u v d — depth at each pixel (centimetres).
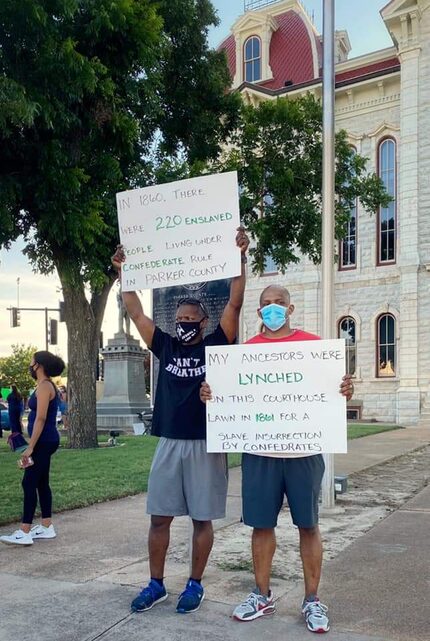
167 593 431
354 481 945
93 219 1131
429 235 2505
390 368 2645
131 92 1241
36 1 1001
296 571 486
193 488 399
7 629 375
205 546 406
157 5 1243
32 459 572
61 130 1138
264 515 385
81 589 442
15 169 1162
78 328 1398
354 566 500
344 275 2772
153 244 425
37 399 579
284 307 394
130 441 1559
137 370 2238
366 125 2734
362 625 379
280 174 1501
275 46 3150
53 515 695
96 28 1118
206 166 1533
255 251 1575
